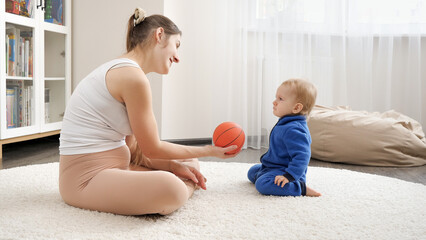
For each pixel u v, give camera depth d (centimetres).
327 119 266
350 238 117
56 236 113
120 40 322
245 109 324
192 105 338
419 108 363
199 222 128
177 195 128
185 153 147
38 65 286
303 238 116
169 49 149
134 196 127
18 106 269
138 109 135
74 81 331
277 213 138
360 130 256
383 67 362
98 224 124
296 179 161
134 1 317
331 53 353
